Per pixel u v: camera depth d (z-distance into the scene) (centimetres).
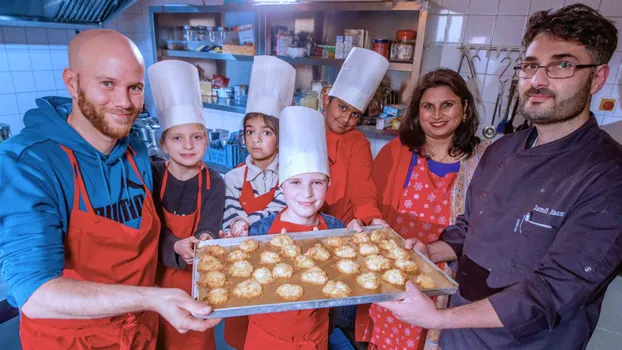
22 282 83
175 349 157
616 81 230
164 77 143
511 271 109
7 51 297
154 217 125
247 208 167
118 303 83
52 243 90
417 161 172
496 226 114
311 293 113
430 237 167
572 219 95
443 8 263
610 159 94
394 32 279
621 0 217
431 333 166
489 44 255
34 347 109
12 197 89
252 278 119
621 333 227
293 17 310
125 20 361
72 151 103
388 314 174
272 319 128
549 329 94
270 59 171
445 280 117
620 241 88
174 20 358
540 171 106
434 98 154
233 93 354
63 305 81
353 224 152
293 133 134
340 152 190
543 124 104
